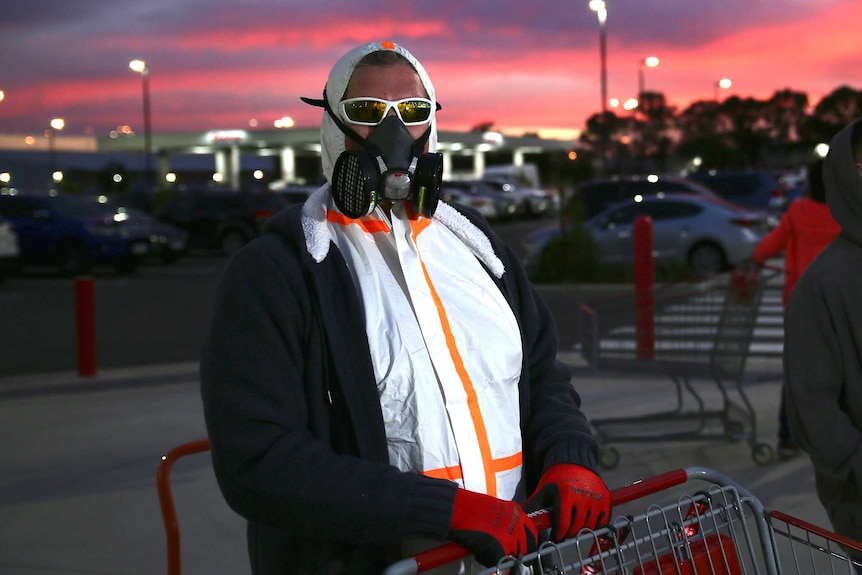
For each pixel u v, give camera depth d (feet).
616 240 56.24
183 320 43.16
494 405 6.20
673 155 200.95
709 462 18.60
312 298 5.86
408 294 6.14
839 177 8.58
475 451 5.98
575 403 6.88
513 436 6.28
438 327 6.09
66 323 42.70
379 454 5.80
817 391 8.47
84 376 28.50
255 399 5.62
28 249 62.44
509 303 6.70
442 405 5.94
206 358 5.82
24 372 31.14
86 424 22.41
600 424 19.42
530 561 5.74
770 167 219.82
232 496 5.67
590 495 5.91
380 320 5.98
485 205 123.95
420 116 6.28
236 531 15.35
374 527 5.42
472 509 5.46
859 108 216.95
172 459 9.14
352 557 5.85
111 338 38.14
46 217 62.54
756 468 18.11
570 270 55.11
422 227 6.42
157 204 93.50
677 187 70.08
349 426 5.83
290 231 6.03
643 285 32.30
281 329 5.76
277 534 6.00
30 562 14.14
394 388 5.87
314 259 5.90
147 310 46.73
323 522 5.45
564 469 6.05
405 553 5.99
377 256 6.21
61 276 64.13
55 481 17.98
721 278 19.12
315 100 6.51
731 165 197.88
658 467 18.49
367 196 5.97
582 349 19.67
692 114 225.56
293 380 5.74
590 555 6.19
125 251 63.16
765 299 46.70
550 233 57.16
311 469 5.49
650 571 6.17
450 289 6.34
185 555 14.42
